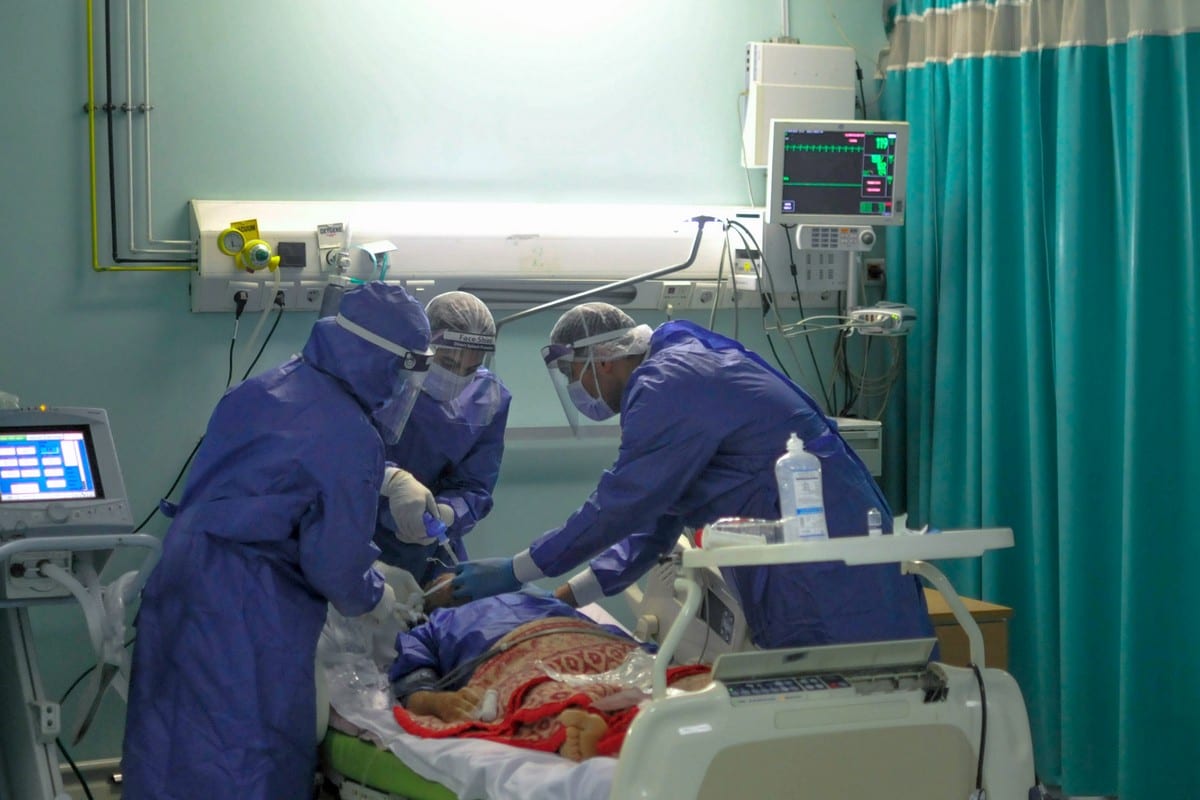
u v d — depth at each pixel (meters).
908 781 1.70
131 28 3.24
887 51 3.92
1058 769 3.36
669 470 2.32
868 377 3.95
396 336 2.28
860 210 3.55
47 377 3.23
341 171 3.46
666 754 1.56
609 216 3.62
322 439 2.21
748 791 1.61
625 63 3.71
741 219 3.69
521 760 1.89
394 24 3.48
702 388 2.32
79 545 2.12
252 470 2.21
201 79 3.32
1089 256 3.20
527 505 3.71
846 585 2.27
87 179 3.23
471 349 2.77
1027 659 3.49
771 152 3.48
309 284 3.29
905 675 1.71
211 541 2.21
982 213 3.52
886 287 3.93
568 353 2.60
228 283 3.25
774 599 2.30
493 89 3.59
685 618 1.62
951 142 3.62
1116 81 3.14
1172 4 3.00
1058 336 3.24
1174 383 3.04
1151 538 3.04
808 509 1.70
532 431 3.61
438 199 3.56
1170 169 3.03
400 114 3.50
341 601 2.24
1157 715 3.06
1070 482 3.21
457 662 2.45
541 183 3.66
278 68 3.38
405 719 2.16
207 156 3.33
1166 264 3.04
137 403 3.30
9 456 2.33
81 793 3.26
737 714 1.60
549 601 2.56
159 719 2.19
